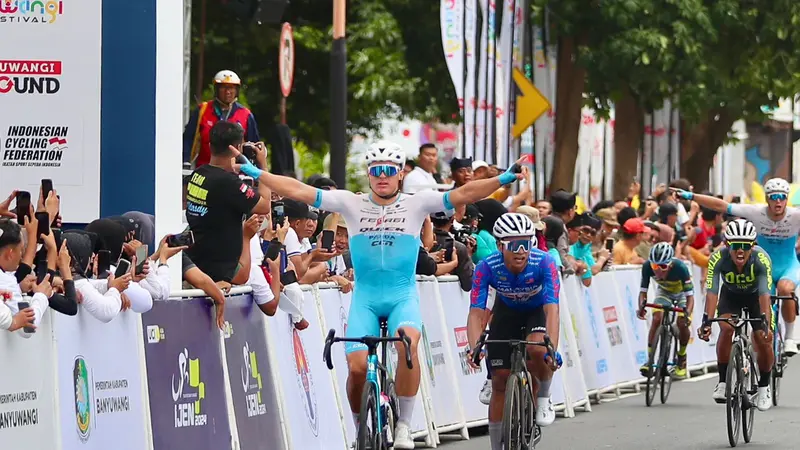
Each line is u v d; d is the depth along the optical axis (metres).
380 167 17.72
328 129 44.72
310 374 19.83
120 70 20.00
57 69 19.95
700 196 28.58
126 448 15.16
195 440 16.52
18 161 19.95
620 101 45.78
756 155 82.06
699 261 35.75
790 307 27.59
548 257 18.80
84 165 19.98
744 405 22.05
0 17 19.92
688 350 34.50
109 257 15.78
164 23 19.98
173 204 20.20
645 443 22.05
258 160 19.02
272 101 43.06
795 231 27.97
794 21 42.75
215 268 17.72
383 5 41.53
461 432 23.42
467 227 24.38
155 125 19.98
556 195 28.73
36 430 13.43
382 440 16.69
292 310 18.89
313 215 21.09
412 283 17.98
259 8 25.27
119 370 15.17
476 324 18.86
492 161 32.78
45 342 13.69
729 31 43.25
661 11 40.34
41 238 13.92
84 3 19.92
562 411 26.34
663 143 47.50
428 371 22.45
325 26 43.28
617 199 46.12
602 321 29.72
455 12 31.62
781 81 44.16
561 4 40.03
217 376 17.14
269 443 18.17
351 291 21.75
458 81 31.72
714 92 43.25
